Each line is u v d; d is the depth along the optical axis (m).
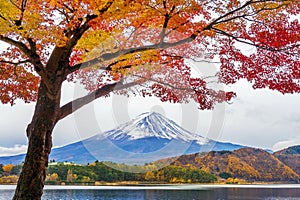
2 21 5.22
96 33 5.66
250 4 6.51
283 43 6.64
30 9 5.50
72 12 5.82
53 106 6.34
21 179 6.12
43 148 6.21
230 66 6.89
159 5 5.46
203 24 6.43
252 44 6.74
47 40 5.52
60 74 6.32
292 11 6.68
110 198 26.83
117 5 5.09
